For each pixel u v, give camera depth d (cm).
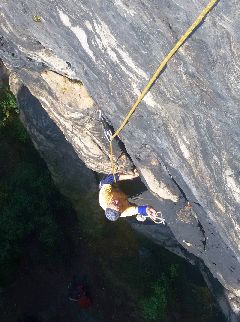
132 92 705
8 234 1284
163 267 1320
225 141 659
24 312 1323
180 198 874
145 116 727
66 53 755
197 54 596
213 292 1220
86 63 733
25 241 1331
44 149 1330
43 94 966
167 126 708
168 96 664
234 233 800
